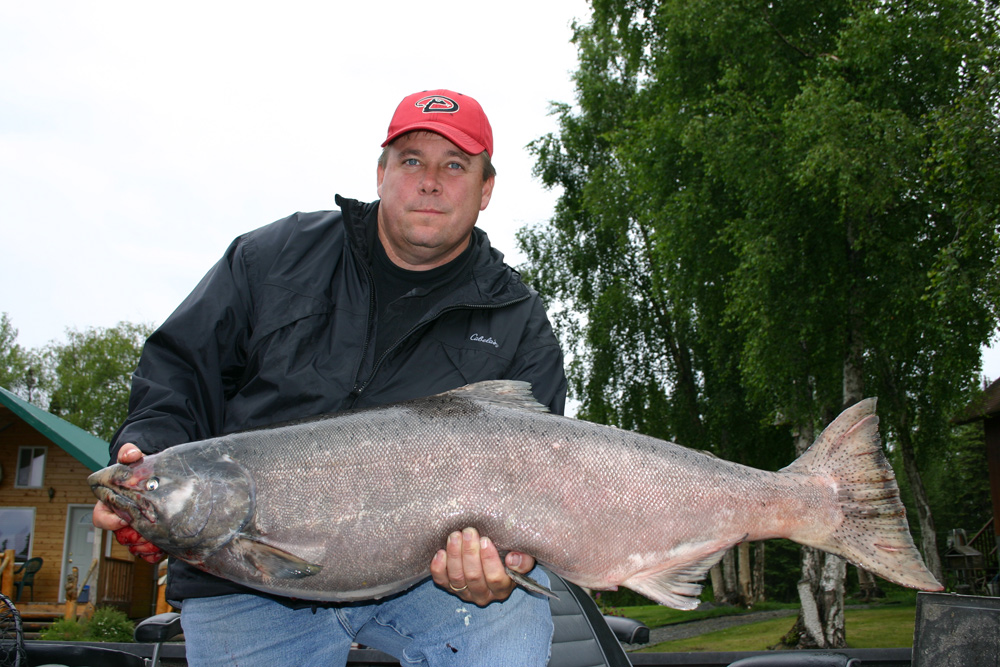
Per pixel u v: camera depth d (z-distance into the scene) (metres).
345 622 2.70
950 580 25.61
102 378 51.62
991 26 11.05
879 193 11.29
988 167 10.31
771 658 3.62
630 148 16.89
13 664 3.94
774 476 2.70
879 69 12.08
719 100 13.89
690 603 2.53
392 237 2.85
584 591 4.33
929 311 12.27
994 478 21.09
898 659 4.14
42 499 18.14
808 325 12.61
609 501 2.51
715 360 16.75
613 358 24.17
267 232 2.91
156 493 2.42
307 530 2.41
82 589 16.67
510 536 2.45
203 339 2.67
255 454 2.48
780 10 13.81
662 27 18.12
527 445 2.51
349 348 2.73
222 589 2.57
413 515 2.42
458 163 2.83
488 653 2.61
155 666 4.21
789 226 12.95
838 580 12.70
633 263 24.31
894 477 2.70
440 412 2.55
